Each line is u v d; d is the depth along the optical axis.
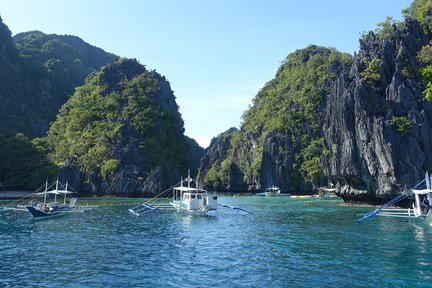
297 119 150.38
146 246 32.38
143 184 129.88
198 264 25.73
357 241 33.62
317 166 132.12
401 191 64.50
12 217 56.31
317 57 173.75
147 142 145.00
